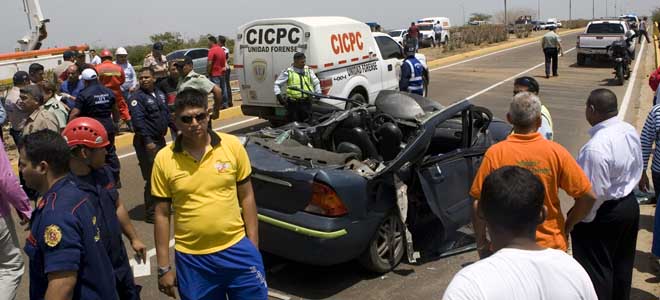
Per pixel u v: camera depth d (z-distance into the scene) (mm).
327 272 5062
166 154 3238
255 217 3457
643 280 4660
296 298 4629
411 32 31422
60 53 14375
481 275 1831
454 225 5113
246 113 11188
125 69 11977
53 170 2799
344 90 10797
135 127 6250
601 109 3555
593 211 3527
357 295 4645
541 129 4734
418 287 4754
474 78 19719
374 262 4812
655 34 37781
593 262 3725
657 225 4352
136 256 3584
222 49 13305
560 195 7000
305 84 8961
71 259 2596
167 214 3299
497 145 3311
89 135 3002
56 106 6875
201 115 3139
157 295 4797
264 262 5277
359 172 4648
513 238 1946
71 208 2674
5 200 3768
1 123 7047
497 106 13688
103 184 3145
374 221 4672
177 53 21359
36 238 2645
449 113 5117
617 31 22406
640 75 19672
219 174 3225
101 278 2773
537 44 38656
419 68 10734
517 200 1921
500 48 35406
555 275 1857
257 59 10711
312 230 4391
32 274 2721
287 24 10281
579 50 22375
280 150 4969
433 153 5965
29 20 15875
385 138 5223
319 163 4727
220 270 3260
